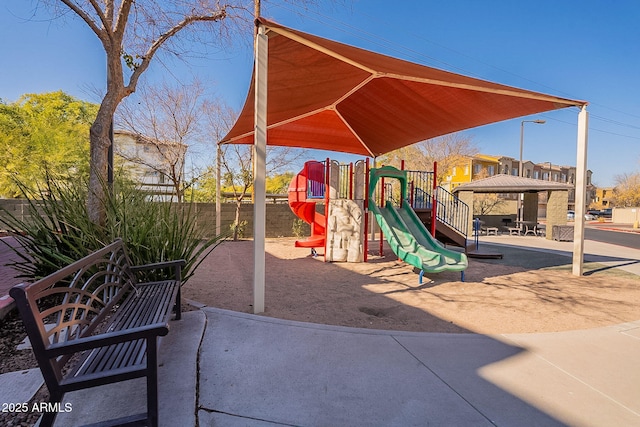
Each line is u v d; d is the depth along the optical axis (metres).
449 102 6.61
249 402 2.22
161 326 1.70
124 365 1.77
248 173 12.78
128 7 4.59
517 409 2.24
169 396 2.21
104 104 4.45
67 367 2.52
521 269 7.73
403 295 5.30
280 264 7.90
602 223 35.25
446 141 26.94
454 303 4.88
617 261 9.05
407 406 2.24
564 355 3.07
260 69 3.96
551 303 4.91
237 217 12.02
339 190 8.80
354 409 2.19
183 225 4.37
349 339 3.26
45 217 4.53
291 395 2.31
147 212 4.28
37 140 15.10
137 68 5.13
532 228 18.67
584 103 6.53
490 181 17.38
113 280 2.91
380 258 8.94
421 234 7.91
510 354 3.06
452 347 3.18
